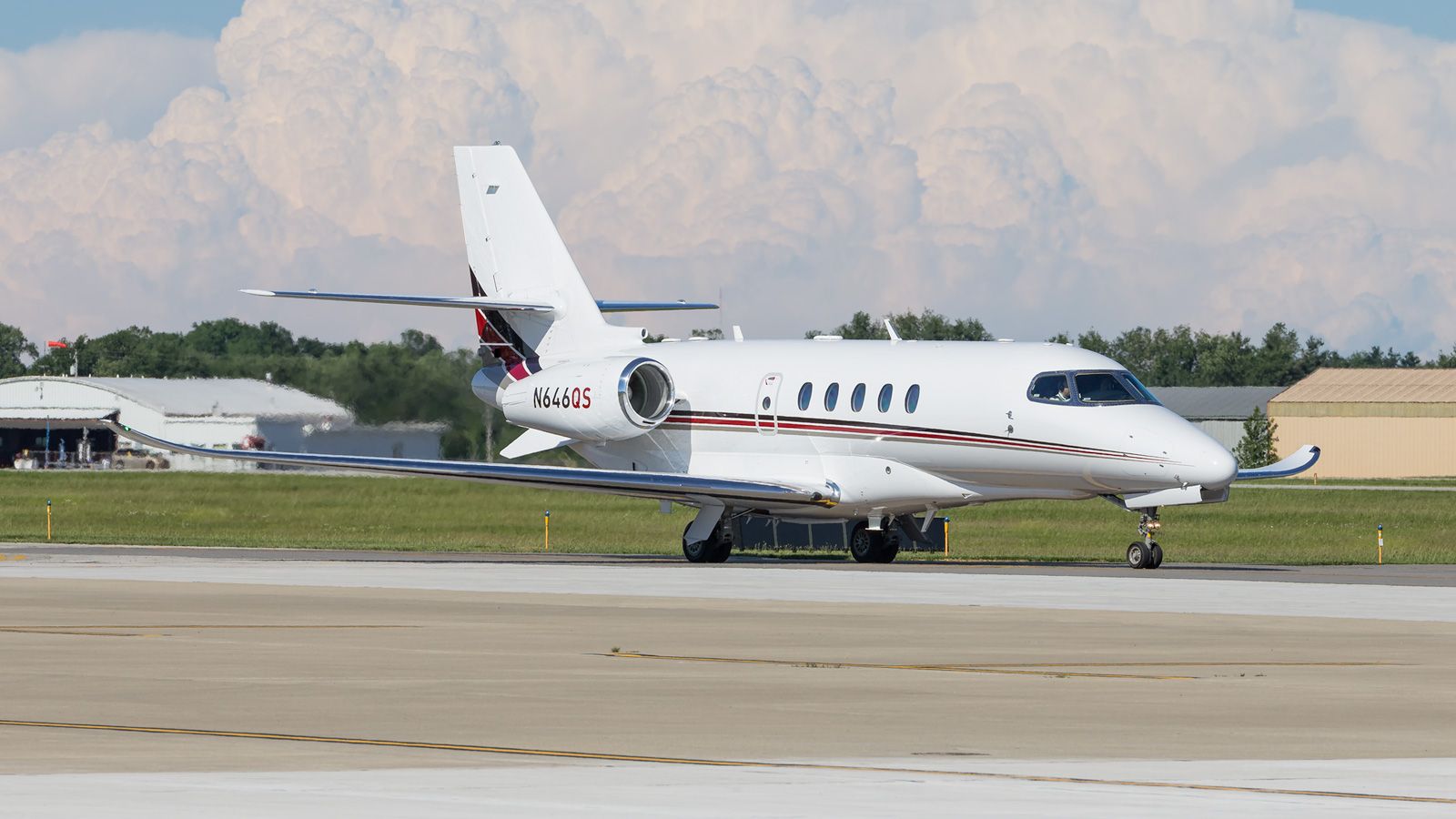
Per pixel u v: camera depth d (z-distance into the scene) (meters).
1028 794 47.19
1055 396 142.50
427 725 60.00
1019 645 85.50
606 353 169.50
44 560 151.88
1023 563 155.62
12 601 108.69
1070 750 55.34
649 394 165.00
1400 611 104.56
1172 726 60.38
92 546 178.25
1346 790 48.16
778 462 157.88
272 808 44.03
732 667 76.56
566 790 47.25
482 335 177.50
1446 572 141.25
